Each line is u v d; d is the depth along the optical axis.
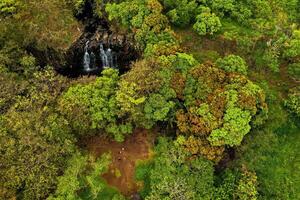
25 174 35.78
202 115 38.47
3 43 49.94
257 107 40.72
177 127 41.44
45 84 42.03
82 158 38.38
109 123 40.56
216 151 38.12
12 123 37.41
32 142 36.56
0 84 42.31
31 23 51.84
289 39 48.22
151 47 44.72
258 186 40.88
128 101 38.66
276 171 42.19
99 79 40.81
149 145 42.41
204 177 38.19
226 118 37.97
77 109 38.97
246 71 45.28
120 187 40.78
